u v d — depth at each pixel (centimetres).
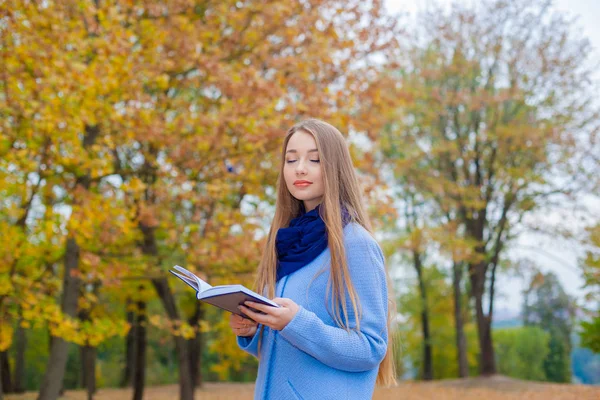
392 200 878
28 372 2777
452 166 1956
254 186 874
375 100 929
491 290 2002
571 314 1998
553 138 1723
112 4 764
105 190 817
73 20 780
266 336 194
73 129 689
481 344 2003
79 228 710
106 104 722
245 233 835
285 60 870
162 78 764
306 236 192
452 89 1984
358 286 181
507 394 1530
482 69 1952
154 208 830
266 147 841
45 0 755
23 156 719
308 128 204
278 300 172
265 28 931
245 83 786
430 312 2691
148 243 1077
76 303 916
